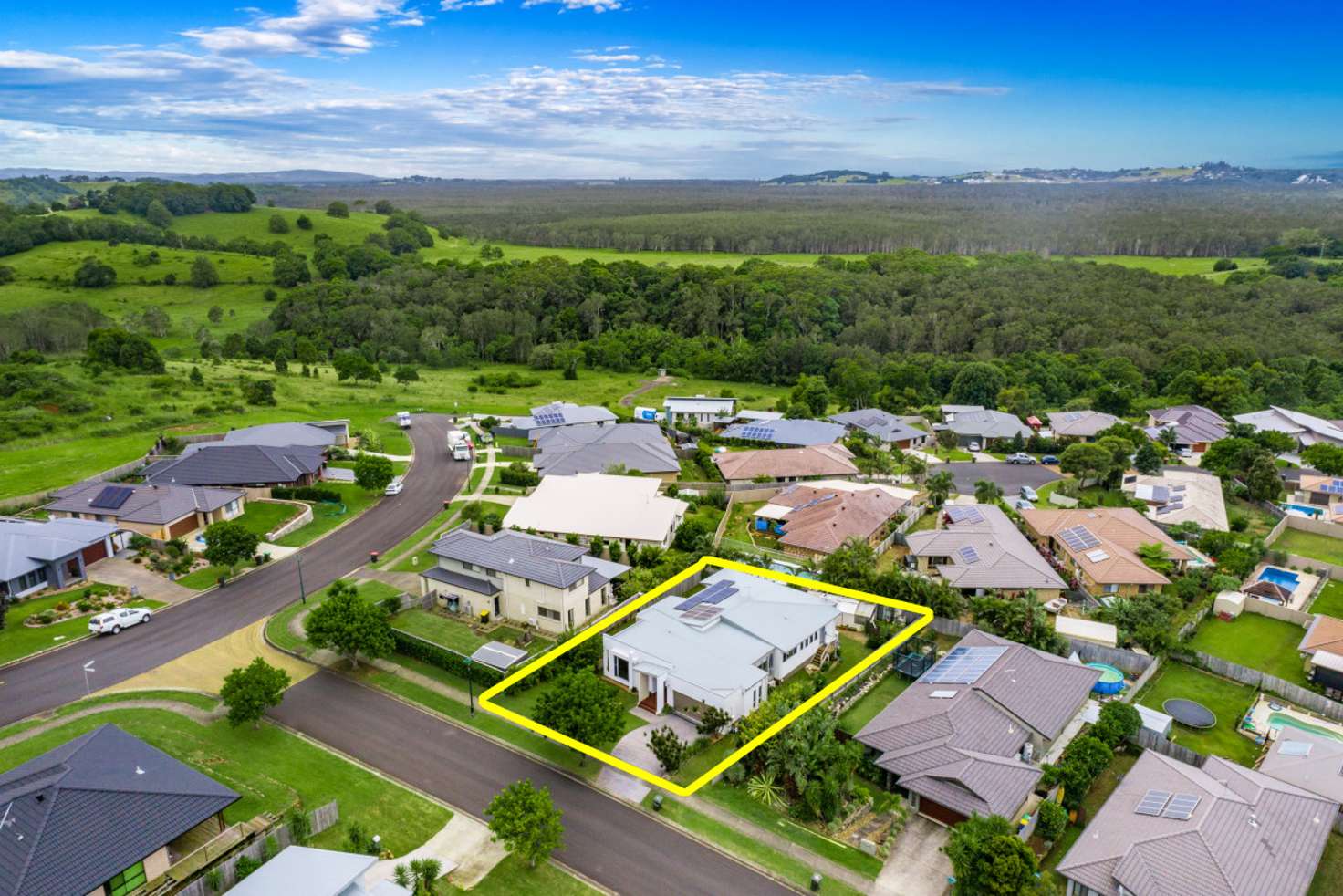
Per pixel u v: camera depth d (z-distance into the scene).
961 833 36.47
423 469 99.00
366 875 36.97
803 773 41.97
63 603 60.56
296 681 52.59
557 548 62.91
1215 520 77.38
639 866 38.41
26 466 89.50
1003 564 65.38
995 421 114.75
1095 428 110.06
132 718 47.44
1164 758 43.31
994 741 44.22
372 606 55.06
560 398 143.25
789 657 53.50
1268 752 44.78
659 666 50.50
